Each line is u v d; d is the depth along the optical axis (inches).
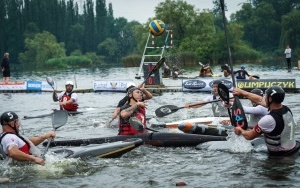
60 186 243.8
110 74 1823.3
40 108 665.0
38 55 3912.4
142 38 2797.7
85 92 916.6
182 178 253.4
